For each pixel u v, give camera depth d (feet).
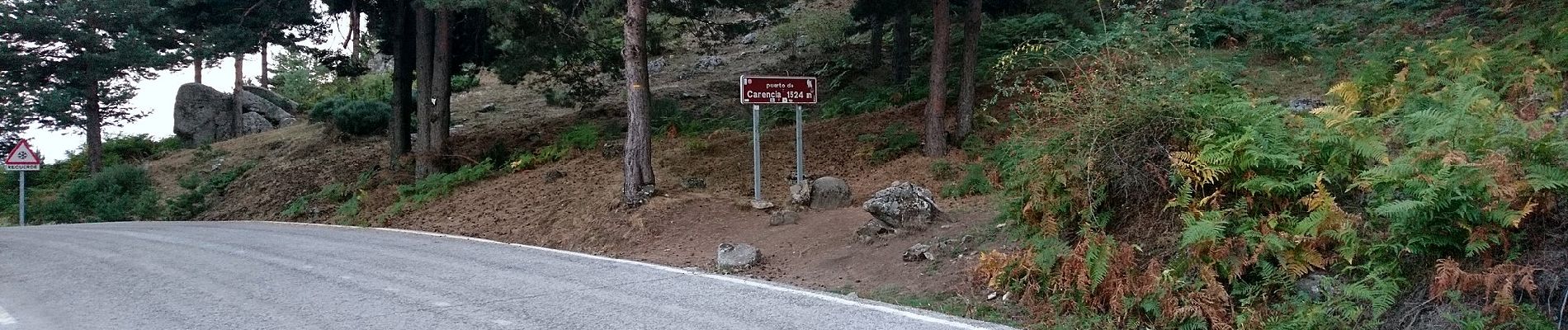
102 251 39.34
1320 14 56.49
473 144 76.02
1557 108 27.55
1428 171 19.99
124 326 22.57
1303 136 23.45
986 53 66.59
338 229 50.70
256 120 111.45
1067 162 25.00
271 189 73.41
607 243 39.63
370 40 71.10
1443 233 19.51
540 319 23.18
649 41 63.77
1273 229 21.75
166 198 79.10
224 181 80.23
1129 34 29.48
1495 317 17.60
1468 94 21.88
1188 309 20.33
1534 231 19.19
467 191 55.98
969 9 50.78
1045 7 66.08
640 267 32.68
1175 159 23.12
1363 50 43.45
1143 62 26.04
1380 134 23.75
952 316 23.39
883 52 94.38
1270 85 45.47
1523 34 36.83
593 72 70.13
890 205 33.12
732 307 24.71
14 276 31.78
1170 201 22.99
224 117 109.60
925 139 49.78
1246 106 24.03
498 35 59.06
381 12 67.72
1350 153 22.94
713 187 46.80
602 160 56.39
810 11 115.44
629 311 24.20
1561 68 32.19
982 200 38.24
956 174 44.83
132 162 99.40
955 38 71.51
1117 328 21.63
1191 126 24.12
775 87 41.09
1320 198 21.01
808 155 54.03
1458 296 18.21
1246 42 55.93
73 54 82.17
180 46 78.33
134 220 71.41
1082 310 22.57
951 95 60.34
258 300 26.05
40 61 82.28
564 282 29.22
